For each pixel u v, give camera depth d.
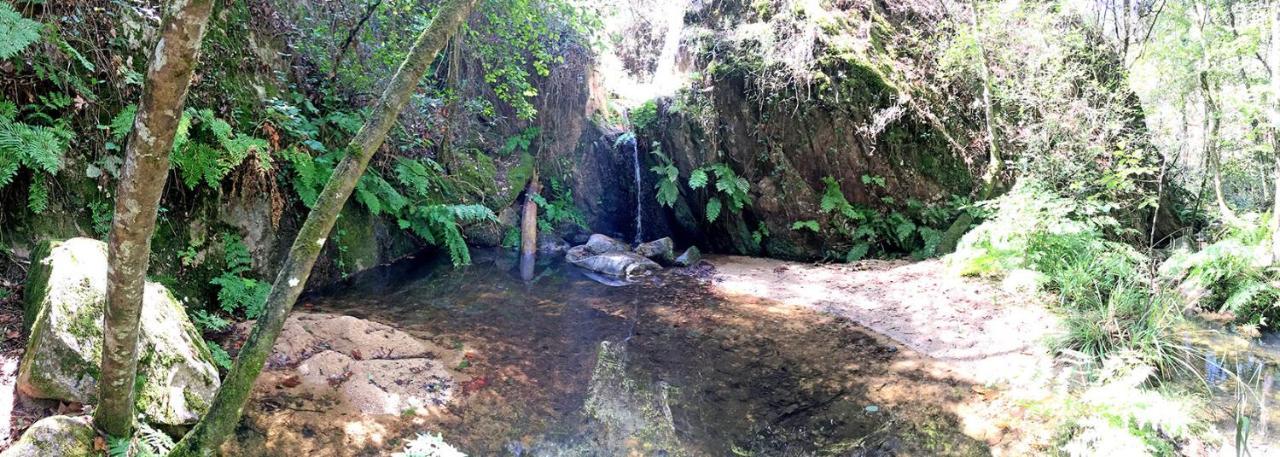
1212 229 8.25
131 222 1.76
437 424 3.61
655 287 7.29
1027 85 8.50
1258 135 7.42
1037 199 6.34
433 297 6.34
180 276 4.85
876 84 8.60
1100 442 3.26
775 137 9.05
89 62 4.26
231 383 2.12
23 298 3.69
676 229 10.37
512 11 7.59
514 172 9.47
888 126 8.70
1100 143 7.98
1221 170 9.48
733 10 9.45
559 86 10.02
